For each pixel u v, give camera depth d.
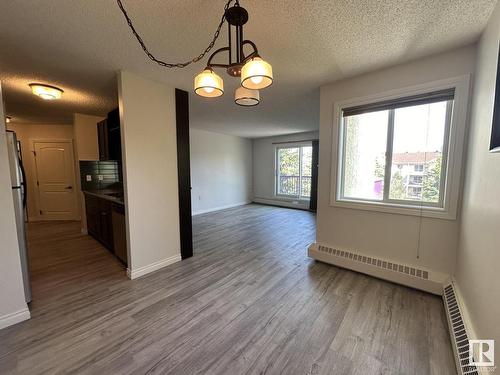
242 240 3.93
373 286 2.36
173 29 1.70
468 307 1.61
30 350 1.54
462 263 1.87
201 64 2.24
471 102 1.93
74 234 4.25
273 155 7.45
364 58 2.14
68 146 5.37
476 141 1.73
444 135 2.15
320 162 2.90
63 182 5.41
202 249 3.49
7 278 1.76
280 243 3.77
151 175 2.67
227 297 2.18
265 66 1.11
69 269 2.78
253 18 1.57
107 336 1.67
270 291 2.28
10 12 1.49
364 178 2.70
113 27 1.67
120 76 2.36
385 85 2.36
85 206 4.22
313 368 1.41
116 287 2.36
